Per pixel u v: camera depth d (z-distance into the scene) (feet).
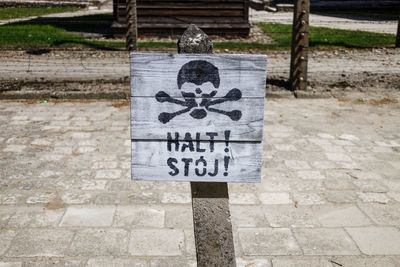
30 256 10.20
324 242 11.02
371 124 21.08
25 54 34.35
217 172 6.34
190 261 10.12
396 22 60.29
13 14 71.77
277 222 11.95
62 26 52.60
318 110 23.32
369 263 10.19
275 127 20.38
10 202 12.78
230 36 47.34
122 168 15.46
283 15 71.67
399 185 14.42
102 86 26.27
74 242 10.80
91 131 19.35
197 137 6.21
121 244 10.75
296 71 25.93
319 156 16.89
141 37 45.98
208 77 6.02
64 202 12.86
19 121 20.58
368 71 31.22
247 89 6.07
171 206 12.72
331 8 81.00
